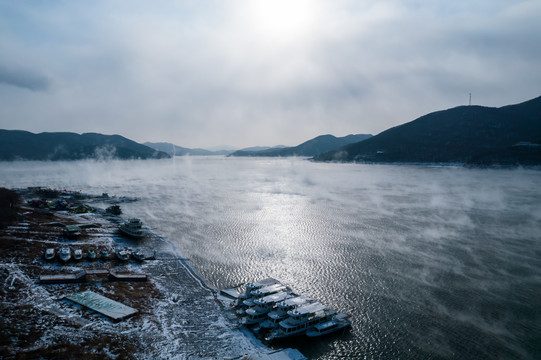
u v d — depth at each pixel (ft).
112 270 318.65
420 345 209.26
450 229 478.59
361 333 223.10
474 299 266.98
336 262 346.95
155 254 372.38
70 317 221.05
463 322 234.17
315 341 215.72
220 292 283.18
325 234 452.35
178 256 369.50
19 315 215.31
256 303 245.24
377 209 629.92
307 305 241.76
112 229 480.64
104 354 184.03
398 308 253.65
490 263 343.87
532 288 285.84
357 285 292.81
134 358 185.57
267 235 449.06
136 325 220.43
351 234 451.94
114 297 256.32
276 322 232.12
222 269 332.60
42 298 245.45
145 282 296.92
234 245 407.03
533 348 204.54
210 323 234.17
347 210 621.72
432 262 346.54
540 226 496.23
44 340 190.19
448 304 258.98
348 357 199.62
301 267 334.24
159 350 196.85
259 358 191.93
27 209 555.69
